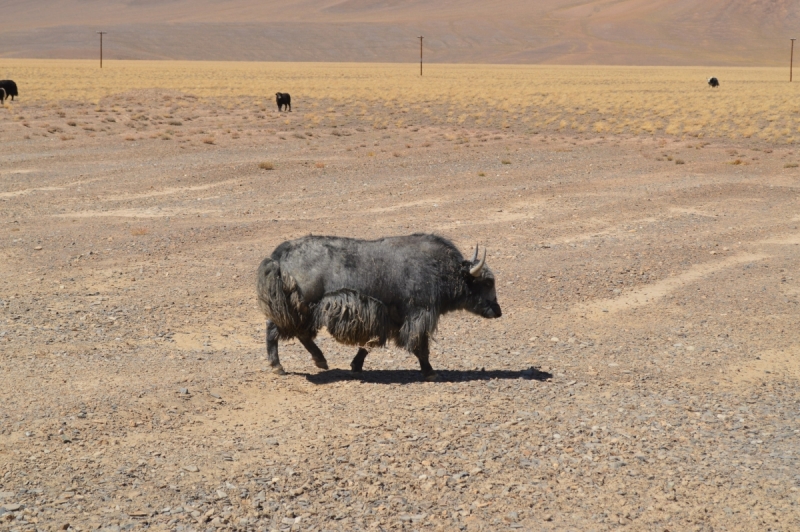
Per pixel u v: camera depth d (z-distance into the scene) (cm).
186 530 653
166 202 2611
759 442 875
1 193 2708
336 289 980
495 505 712
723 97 7719
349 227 2192
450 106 6700
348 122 5494
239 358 1148
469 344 1268
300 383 1032
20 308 1366
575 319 1423
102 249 1864
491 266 1788
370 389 1009
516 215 2434
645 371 1138
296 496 716
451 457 802
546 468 787
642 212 2506
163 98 6694
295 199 2702
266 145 4212
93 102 6291
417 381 1052
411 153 3944
